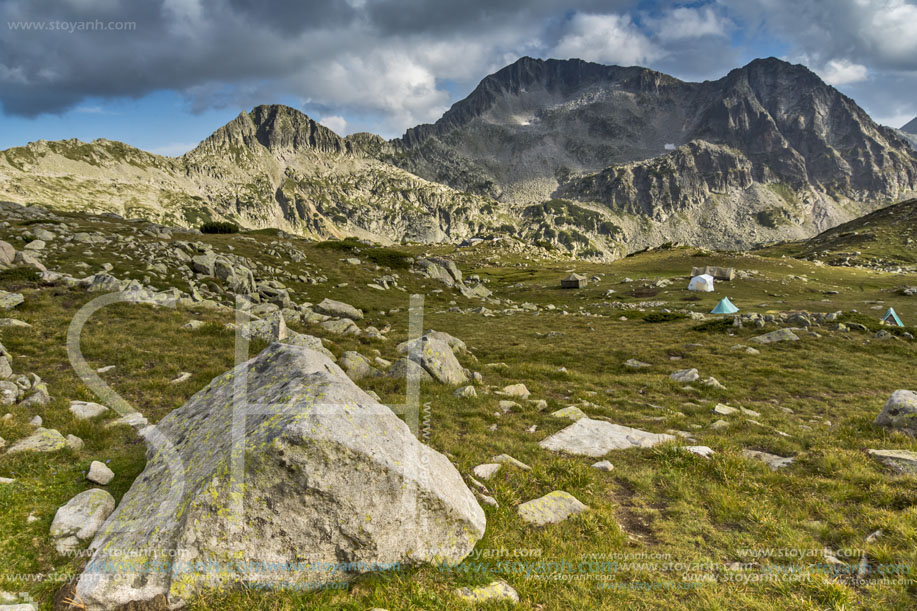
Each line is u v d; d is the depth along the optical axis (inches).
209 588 213.6
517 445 473.1
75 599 198.2
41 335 659.4
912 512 313.4
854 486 374.9
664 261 5064.0
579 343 1364.4
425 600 225.6
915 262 5467.5
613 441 513.0
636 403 739.4
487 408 603.2
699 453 454.6
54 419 396.2
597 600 241.9
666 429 595.8
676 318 1935.3
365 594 229.0
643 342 1376.7
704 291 3090.6
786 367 1083.3
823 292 3004.4
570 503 344.5
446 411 565.3
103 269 1413.6
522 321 1903.3
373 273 2593.5
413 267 2888.8
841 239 7121.1
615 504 358.9
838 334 1386.6
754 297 2864.2
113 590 201.9
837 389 906.1
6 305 764.0
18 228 1718.8
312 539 227.6
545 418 593.3
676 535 310.5
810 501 352.8
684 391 852.6
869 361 1145.4
